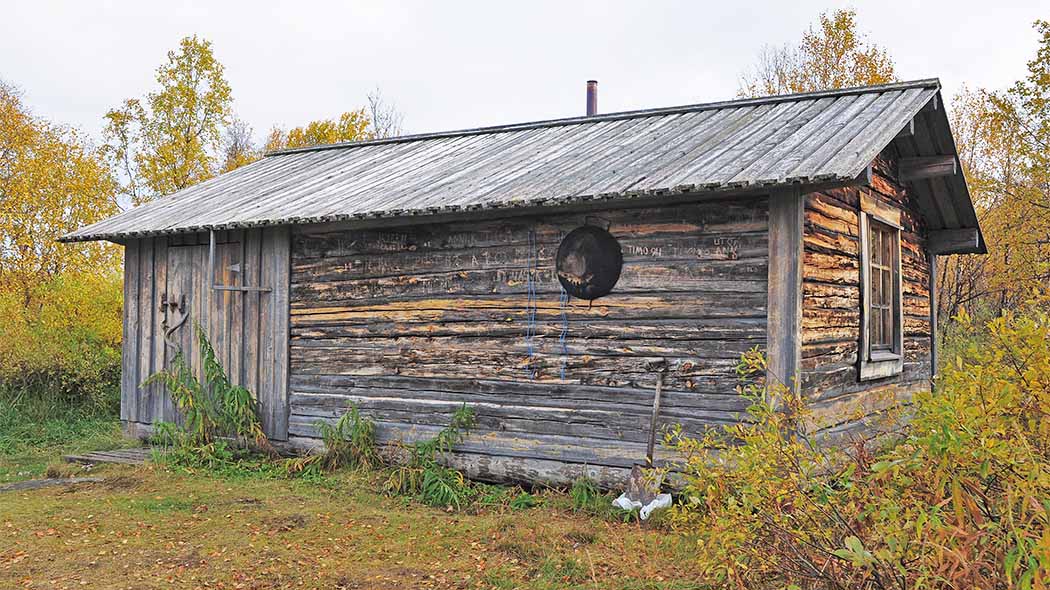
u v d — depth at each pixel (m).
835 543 3.94
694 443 5.03
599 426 8.27
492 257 8.93
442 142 12.64
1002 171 21.81
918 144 10.20
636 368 8.10
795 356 7.30
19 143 19.20
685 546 6.43
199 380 10.93
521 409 8.70
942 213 11.50
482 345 8.96
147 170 22.39
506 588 5.80
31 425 12.40
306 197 10.51
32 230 18.78
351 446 9.45
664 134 9.96
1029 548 3.12
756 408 4.71
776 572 4.36
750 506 4.09
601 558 6.36
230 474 9.50
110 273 15.44
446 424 9.11
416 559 6.52
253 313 10.52
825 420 7.92
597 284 8.24
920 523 3.27
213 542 6.98
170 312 11.23
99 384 13.60
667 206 7.99
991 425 3.37
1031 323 3.55
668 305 7.96
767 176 7.13
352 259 9.82
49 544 6.92
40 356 13.42
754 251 7.57
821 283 7.94
